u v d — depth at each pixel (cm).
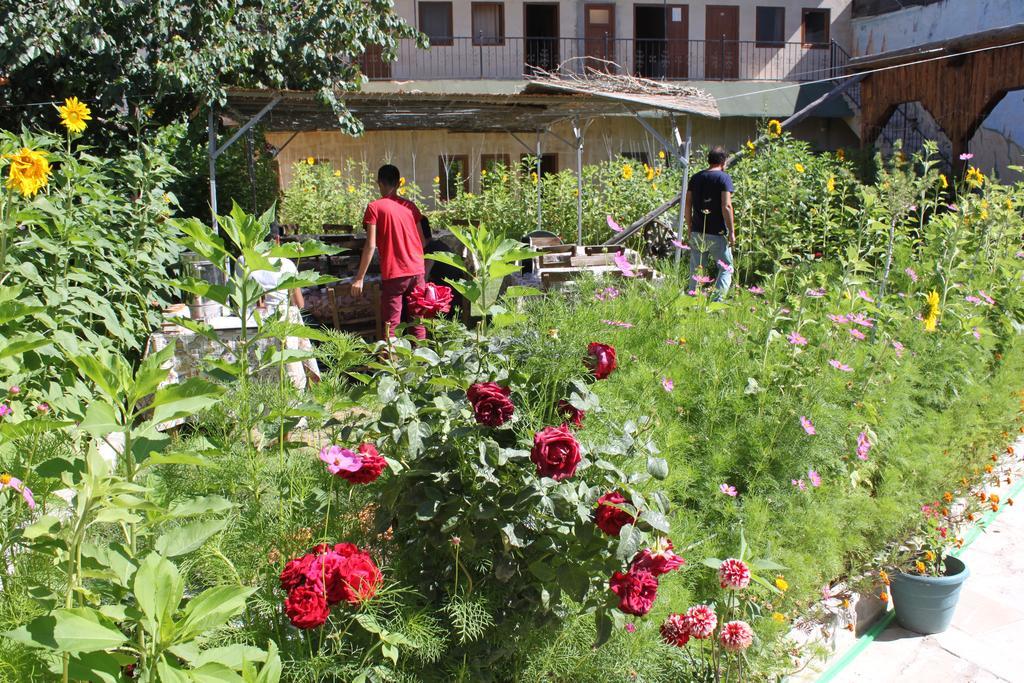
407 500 237
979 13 1825
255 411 234
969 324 546
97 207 479
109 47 775
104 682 152
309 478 235
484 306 269
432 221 1442
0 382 253
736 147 2112
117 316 488
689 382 373
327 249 228
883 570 379
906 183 591
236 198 1055
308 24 873
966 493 475
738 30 2262
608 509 221
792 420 362
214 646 193
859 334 463
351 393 270
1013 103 1549
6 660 157
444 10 2105
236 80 881
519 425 248
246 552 211
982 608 393
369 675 202
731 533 303
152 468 220
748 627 242
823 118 2162
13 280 385
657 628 252
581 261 702
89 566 168
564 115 1130
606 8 2194
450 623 231
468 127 1290
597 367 266
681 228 855
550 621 239
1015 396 544
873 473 412
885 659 350
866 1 2217
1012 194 733
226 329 504
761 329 448
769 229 967
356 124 858
